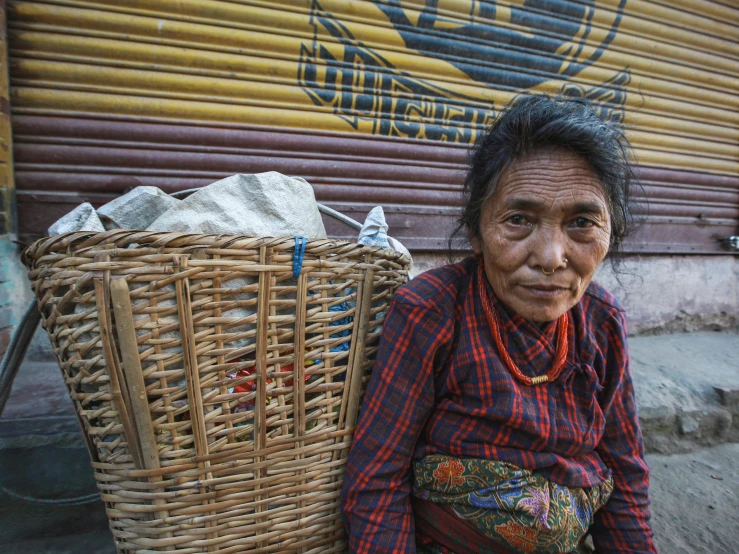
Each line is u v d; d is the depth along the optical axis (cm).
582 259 72
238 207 89
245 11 187
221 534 76
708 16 272
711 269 292
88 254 64
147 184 181
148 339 67
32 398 152
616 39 255
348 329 85
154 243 65
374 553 79
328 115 205
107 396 69
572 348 83
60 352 72
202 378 71
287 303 75
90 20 168
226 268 69
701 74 277
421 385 81
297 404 79
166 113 181
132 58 175
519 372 79
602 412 87
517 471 78
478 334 80
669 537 136
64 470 129
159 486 72
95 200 175
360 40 207
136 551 75
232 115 191
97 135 173
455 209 230
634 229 94
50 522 114
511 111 76
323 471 84
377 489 81
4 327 156
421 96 221
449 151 228
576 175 69
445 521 84
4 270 157
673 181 280
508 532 77
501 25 231
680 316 287
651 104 269
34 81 166
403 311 82
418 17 215
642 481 93
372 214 108
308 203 99
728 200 296
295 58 197
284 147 200
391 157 218
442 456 82
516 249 73
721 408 196
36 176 168
